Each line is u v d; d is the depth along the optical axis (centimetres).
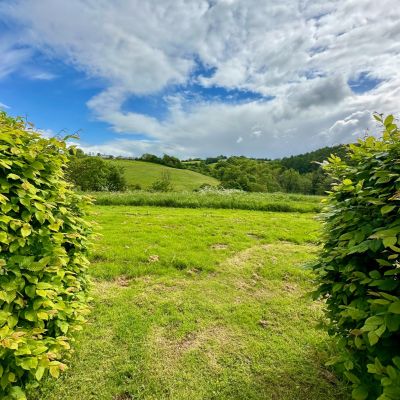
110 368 256
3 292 175
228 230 786
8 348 166
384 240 148
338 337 216
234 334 317
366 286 193
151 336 304
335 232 231
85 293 309
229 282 454
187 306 370
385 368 139
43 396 222
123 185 3281
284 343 301
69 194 276
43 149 232
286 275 485
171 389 237
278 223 909
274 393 235
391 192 186
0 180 192
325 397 230
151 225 806
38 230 211
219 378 251
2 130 199
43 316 190
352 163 250
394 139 201
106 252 539
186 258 534
